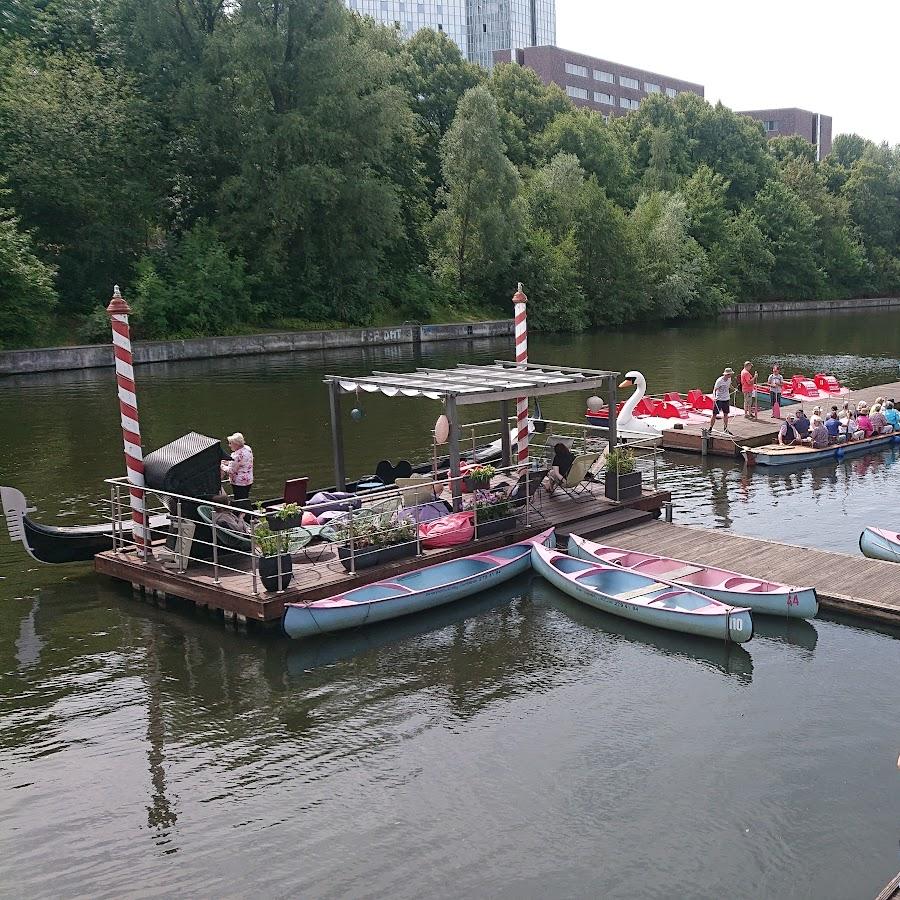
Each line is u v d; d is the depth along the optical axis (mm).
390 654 12484
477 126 63375
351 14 69750
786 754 9789
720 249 86438
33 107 47688
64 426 29188
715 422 27797
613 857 8234
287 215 53156
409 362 46969
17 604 14406
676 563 14742
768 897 7715
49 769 9828
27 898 7887
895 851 8234
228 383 38969
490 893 7820
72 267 49906
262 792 9344
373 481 18172
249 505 15586
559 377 17359
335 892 7875
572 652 12492
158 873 8164
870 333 65375
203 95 51406
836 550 16906
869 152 105812
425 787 9352
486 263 65562
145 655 12492
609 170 85312
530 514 16969
